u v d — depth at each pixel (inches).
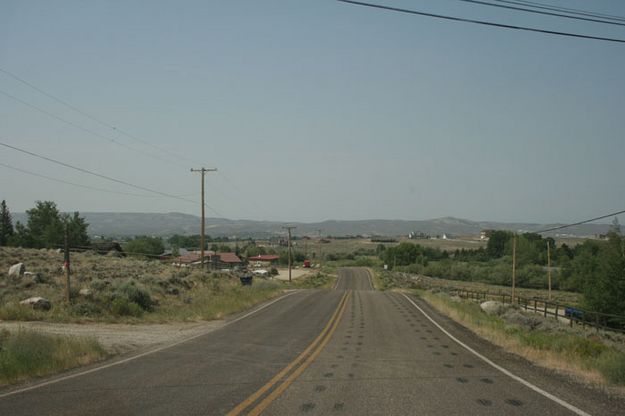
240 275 2475.4
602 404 363.6
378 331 920.3
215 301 1391.5
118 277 1434.5
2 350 518.0
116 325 932.6
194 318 1128.2
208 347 700.0
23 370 469.7
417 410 346.3
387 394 397.7
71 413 336.5
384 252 7470.5
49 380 454.6
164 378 465.4
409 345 727.1
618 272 1918.1
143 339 774.5
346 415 333.1
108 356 608.4
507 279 4015.8
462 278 4709.6
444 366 539.5
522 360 585.0
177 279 1589.6
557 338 680.4
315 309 1421.0
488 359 591.5
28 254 1641.2
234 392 404.2
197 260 3494.1
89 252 2459.4
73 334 740.0
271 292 1991.9
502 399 379.9
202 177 2182.6
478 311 1325.0
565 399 379.2
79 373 490.9
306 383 443.2
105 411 342.0
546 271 3988.7
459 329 962.1
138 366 535.2
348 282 3782.0
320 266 5969.5
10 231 3786.9
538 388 420.8
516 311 1320.1
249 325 1031.0
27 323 839.7
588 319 1536.7
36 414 333.7
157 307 1191.6
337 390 413.1
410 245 6294.3
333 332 905.5
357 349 683.4
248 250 6328.7
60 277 1257.4
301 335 858.1
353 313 1304.1
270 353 642.8
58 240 3083.2
